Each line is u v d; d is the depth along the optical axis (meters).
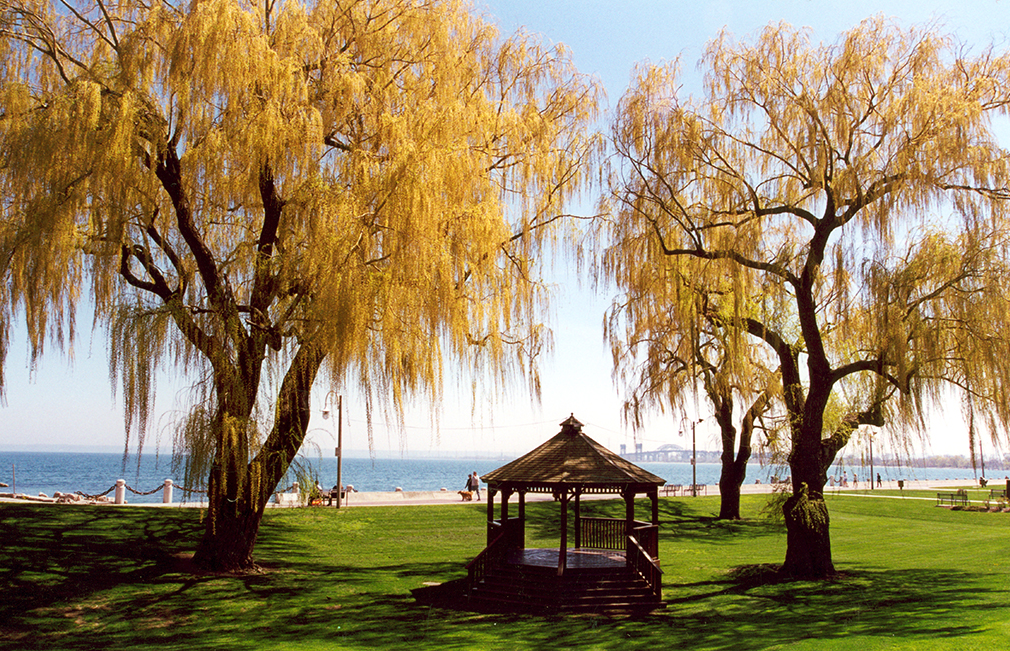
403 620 14.25
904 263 15.87
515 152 17.88
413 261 13.99
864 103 16.69
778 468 17.83
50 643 12.05
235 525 17.88
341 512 29.02
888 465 17.38
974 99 15.59
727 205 17.69
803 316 17.88
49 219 13.27
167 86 14.16
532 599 15.49
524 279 17.44
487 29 18.19
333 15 16.11
